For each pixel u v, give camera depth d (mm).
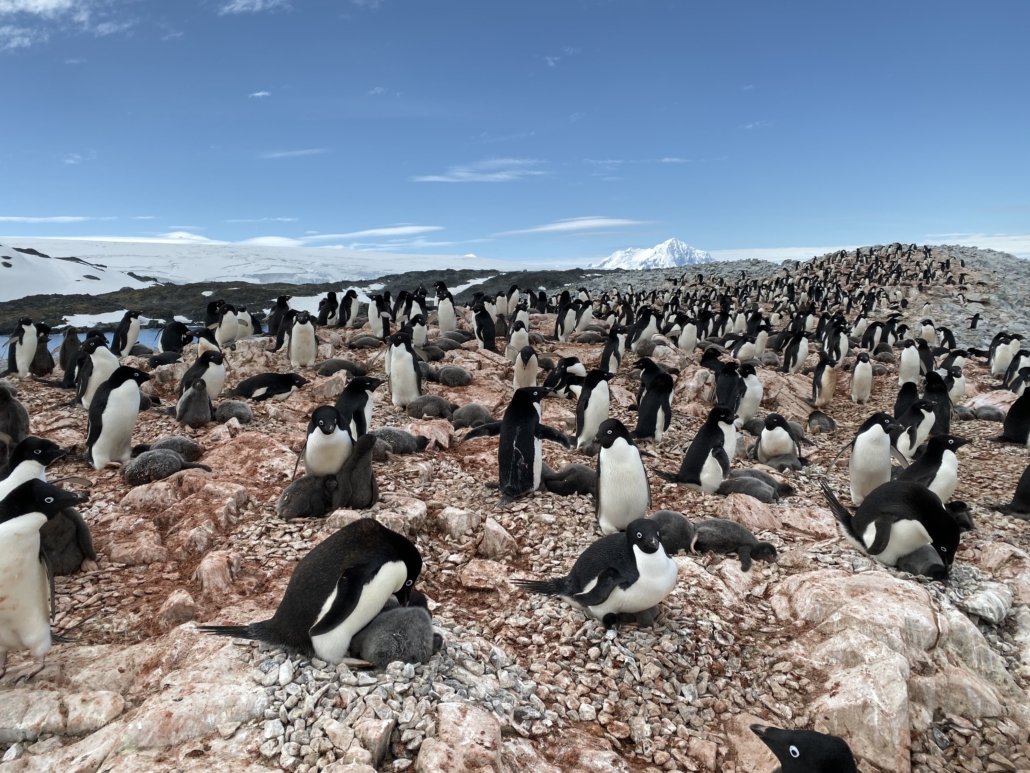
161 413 13023
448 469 10414
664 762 4855
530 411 9344
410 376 14094
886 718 5195
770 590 7109
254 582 6680
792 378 20375
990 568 7828
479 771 3979
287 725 4340
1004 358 24766
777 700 5570
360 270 197000
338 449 8312
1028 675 6113
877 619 6012
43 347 16672
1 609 4758
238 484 8758
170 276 157000
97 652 5520
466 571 7199
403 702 4504
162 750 4199
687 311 40344
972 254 69188
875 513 7520
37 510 4801
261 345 18578
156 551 7273
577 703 5262
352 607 4855
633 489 7977
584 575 6156
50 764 4215
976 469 12914
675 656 5844
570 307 25328
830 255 75062
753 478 10078
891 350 26172
